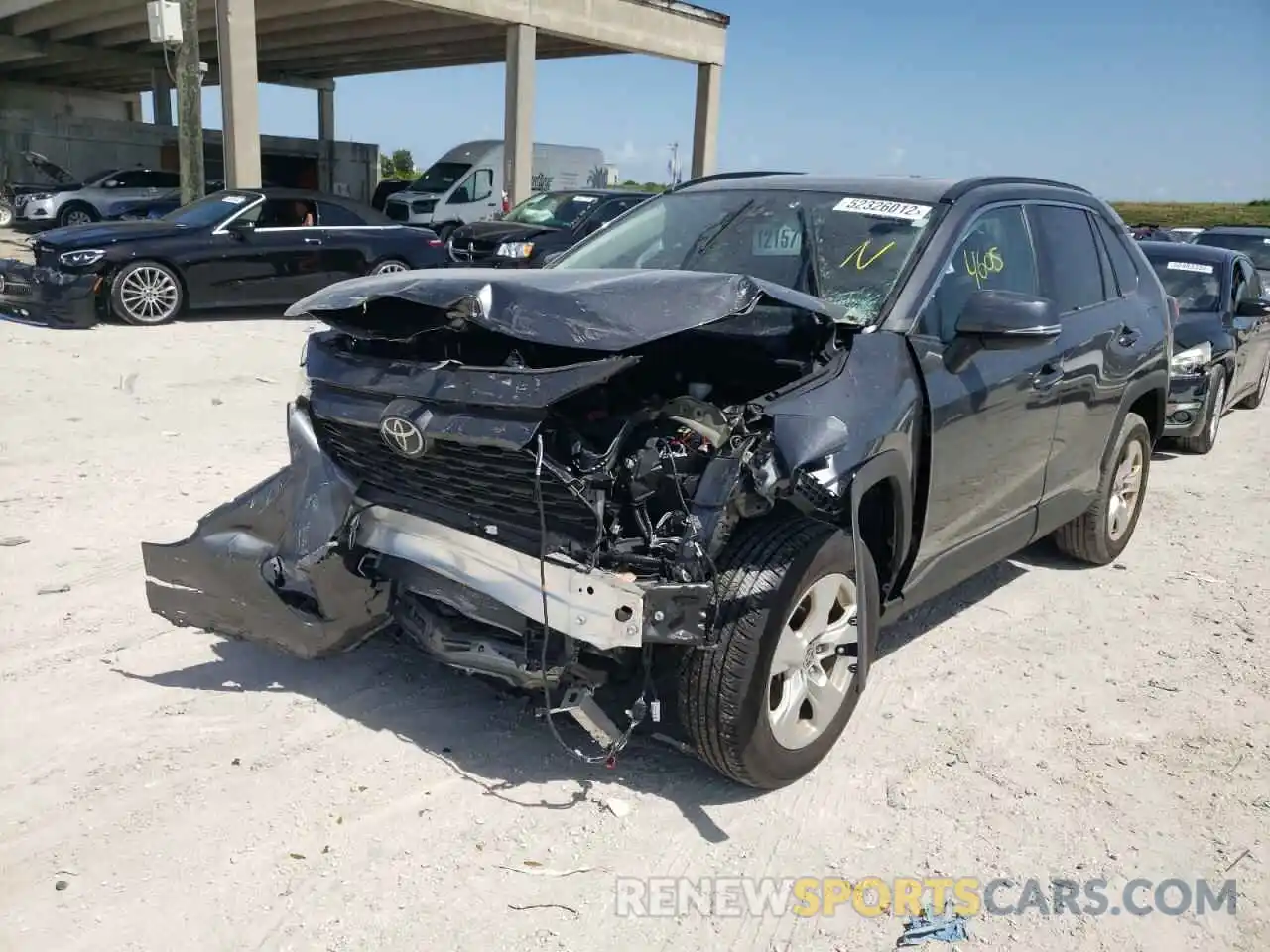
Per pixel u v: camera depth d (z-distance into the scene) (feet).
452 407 10.07
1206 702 13.89
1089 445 16.76
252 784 10.87
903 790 11.45
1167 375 18.89
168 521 18.35
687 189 16.42
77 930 8.73
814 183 15.19
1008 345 12.41
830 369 11.32
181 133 56.18
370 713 12.43
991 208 14.56
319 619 11.67
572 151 89.30
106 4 83.05
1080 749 12.54
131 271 40.04
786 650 10.64
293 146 106.93
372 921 9.02
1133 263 18.53
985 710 13.42
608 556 9.88
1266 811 11.37
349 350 11.61
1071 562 19.35
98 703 12.32
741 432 10.12
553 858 10.00
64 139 94.79
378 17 80.12
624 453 10.02
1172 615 16.93
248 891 9.30
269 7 76.02
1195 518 22.81
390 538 11.09
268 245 43.27
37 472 20.74
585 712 10.24
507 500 10.30
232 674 13.20
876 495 12.02
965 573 14.20
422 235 48.29
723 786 11.35
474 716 12.48
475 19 76.48
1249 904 9.82
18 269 39.24
